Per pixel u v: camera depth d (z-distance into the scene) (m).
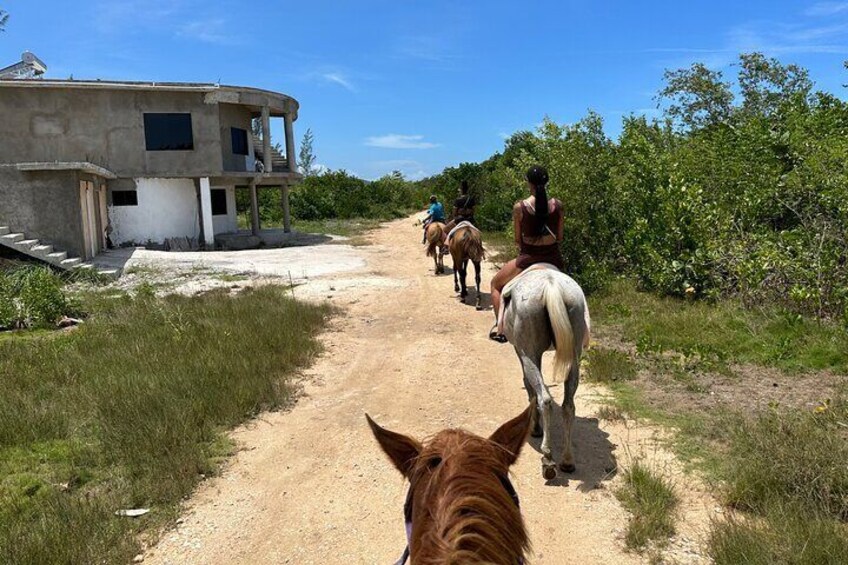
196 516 5.07
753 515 4.69
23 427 6.36
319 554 4.60
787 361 7.73
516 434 2.70
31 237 16.77
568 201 13.27
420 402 7.41
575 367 5.43
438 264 16.23
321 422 6.85
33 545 4.39
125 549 4.50
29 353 8.86
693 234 11.25
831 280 9.11
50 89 21.84
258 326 9.85
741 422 5.92
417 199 48.69
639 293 11.68
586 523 4.81
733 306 9.69
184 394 7.09
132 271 16.52
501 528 1.93
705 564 4.21
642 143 13.42
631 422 6.45
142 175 22.91
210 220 23.83
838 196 10.03
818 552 3.94
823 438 5.25
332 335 10.33
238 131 25.91
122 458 5.86
